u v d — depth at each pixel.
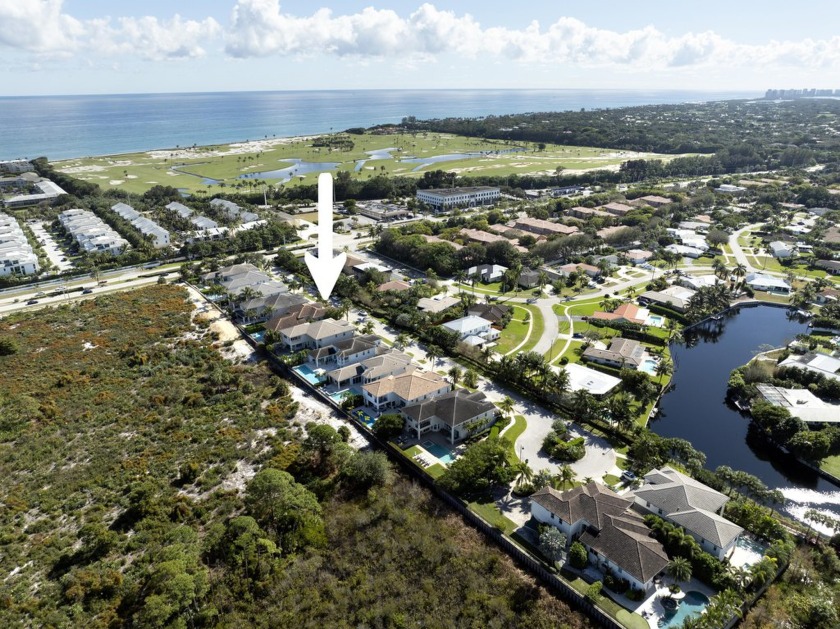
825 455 109.88
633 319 167.38
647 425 121.31
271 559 83.88
